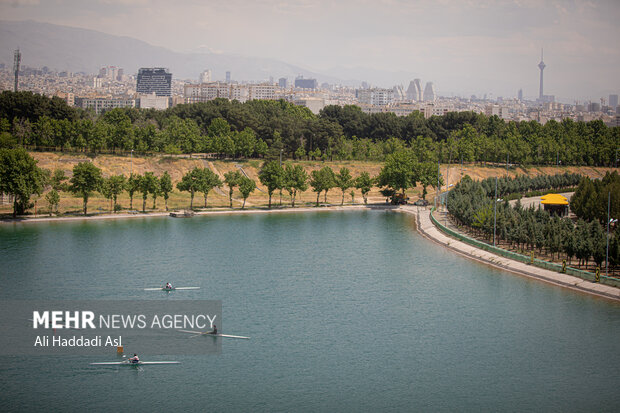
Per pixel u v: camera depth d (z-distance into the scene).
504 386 116.12
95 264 191.50
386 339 136.38
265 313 150.62
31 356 124.94
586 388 115.81
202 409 105.88
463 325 145.50
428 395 112.00
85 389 112.25
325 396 110.88
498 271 195.50
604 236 193.88
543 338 138.12
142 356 125.75
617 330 143.00
